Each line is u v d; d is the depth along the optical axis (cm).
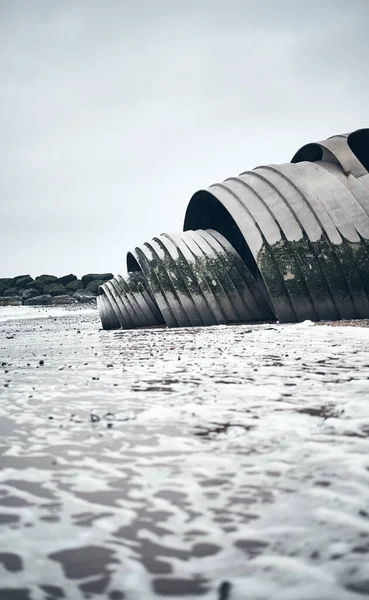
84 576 263
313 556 273
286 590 242
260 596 238
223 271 3141
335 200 2819
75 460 467
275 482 390
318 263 2684
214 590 245
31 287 10956
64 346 1923
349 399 698
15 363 1328
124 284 3775
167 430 567
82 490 389
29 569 271
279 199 2900
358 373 927
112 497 373
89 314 7381
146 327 3544
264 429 555
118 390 841
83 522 330
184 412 654
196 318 3048
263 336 1911
